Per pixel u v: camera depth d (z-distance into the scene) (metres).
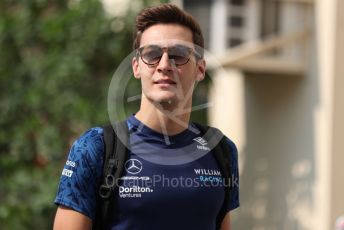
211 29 26.19
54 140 25.69
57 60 26.16
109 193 8.41
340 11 25.03
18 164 25.97
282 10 26.30
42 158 26.20
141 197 8.42
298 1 26.12
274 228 28.47
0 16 27.00
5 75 26.45
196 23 9.22
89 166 8.47
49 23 26.38
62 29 26.41
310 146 26.12
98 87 26.56
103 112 25.92
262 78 29.50
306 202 26.38
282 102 27.97
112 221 8.45
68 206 8.41
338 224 17.88
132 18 26.73
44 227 25.36
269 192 29.00
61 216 8.49
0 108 26.31
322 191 25.38
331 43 25.03
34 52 27.31
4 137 26.05
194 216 8.64
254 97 30.19
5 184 25.64
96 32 26.52
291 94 27.31
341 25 25.03
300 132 26.80
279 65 26.19
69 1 27.92
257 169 29.95
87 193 8.44
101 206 8.47
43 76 26.19
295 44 26.34
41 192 25.28
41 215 25.27
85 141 8.59
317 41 25.78
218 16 26.05
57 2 27.77
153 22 9.08
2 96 26.42
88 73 26.53
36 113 26.31
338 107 25.11
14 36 26.88
